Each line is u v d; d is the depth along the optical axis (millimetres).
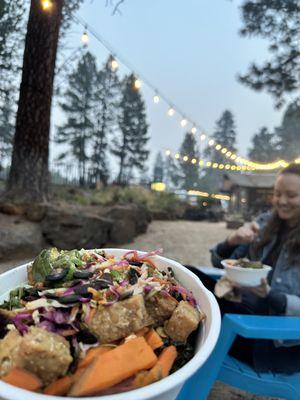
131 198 10797
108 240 5254
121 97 29266
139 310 626
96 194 9758
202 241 6648
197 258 5094
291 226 1733
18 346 523
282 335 1131
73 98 25719
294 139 22516
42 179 4516
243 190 21516
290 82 8289
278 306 1429
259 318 1207
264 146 33344
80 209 5129
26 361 499
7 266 3070
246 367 1422
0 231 3500
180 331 656
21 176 4402
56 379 521
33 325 591
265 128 34281
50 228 3938
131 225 6027
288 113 9203
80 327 605
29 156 4422
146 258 918
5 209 3980
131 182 18000
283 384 1333
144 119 31047
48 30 4414
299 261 1638
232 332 1177
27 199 4301
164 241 6324
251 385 1359
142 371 555
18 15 5941
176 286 787
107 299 639
